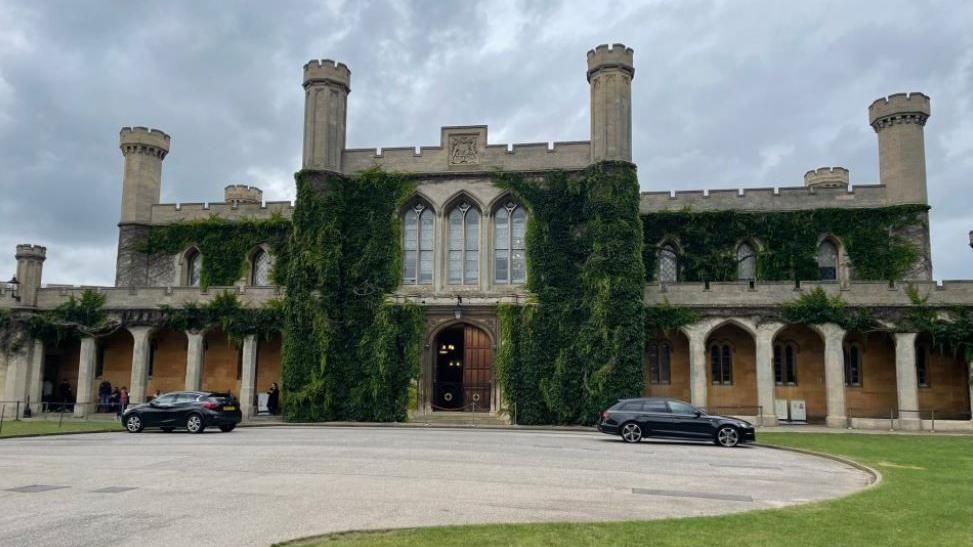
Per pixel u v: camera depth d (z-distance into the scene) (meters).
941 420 33.75
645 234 40.91
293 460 18.20
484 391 36.06
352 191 37.66
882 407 36.22
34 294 39.62
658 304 35.66
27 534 10.02
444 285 36.88
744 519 11.12
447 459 18.73
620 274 34.34
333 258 36.38
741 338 37.81
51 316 39.09
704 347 35.22
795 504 12.98
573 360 34.38
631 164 35.50
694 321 35.44
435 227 37.31
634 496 13.63
